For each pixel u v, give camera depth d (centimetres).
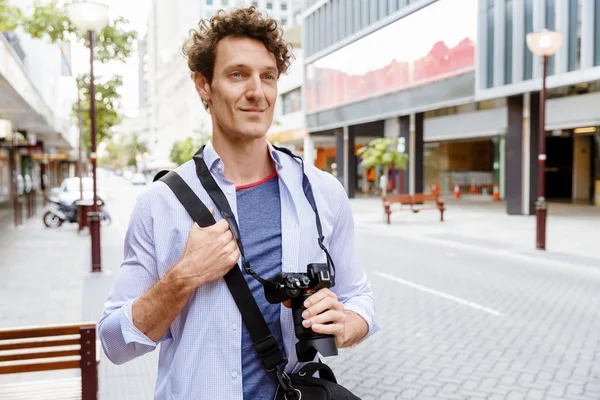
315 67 3747
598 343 562
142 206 137
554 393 439
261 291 134
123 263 140
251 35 138
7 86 1316
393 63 2761
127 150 13988
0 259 1104
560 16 1770
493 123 3034
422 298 761
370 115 3036
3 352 268
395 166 2719
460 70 2258
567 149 3222
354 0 3164
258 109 138
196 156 142
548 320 648
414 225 1786
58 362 274
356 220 1983
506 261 1078
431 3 2434
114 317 131
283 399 130
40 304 714
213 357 129
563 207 2458
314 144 4459
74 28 1272
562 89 2022
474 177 3759
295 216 140
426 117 3616
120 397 426
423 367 498
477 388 450
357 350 545
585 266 1004
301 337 123
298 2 7200
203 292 130
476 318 659
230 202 138
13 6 1083
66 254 1172
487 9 2103
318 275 125
